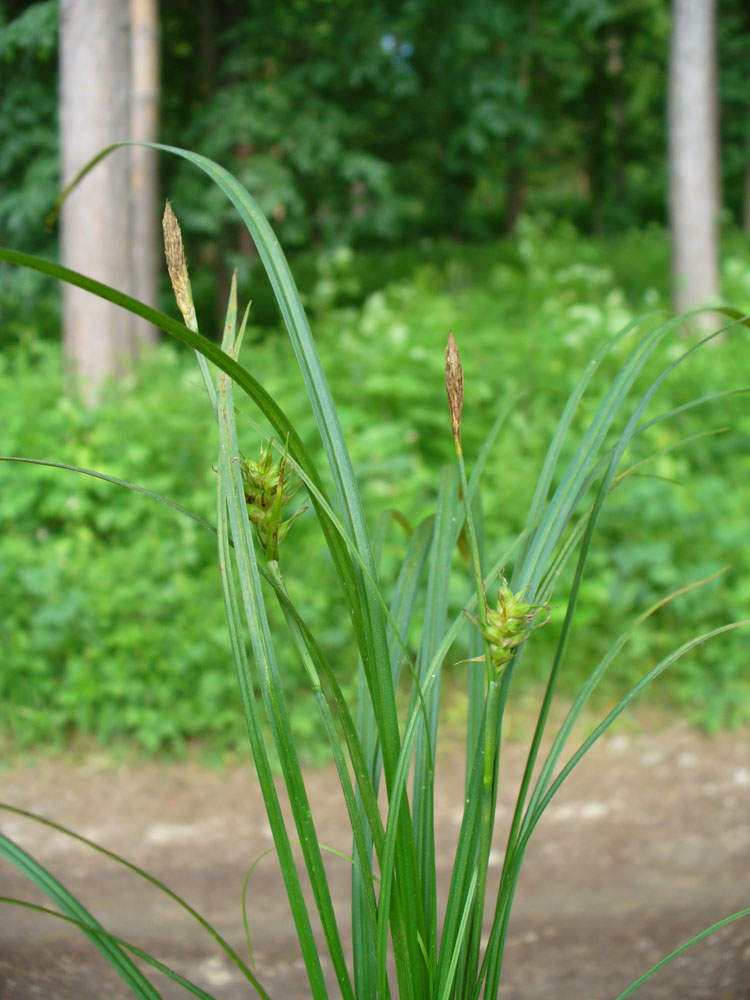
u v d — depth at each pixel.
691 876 2.55
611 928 2.22
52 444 3.98
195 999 1.86
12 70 5.99
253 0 7.21
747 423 4.13
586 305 6.44
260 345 5.51
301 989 1.97
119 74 4.87
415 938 0.89
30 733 3.36
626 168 19.83
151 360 4.85
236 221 7.18
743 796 2.99
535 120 8.82
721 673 3.52
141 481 3.86
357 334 5.21
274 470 0.86
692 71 6.46
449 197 12.67
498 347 5.17
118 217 4.93
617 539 3.82
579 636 3.63
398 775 0.85
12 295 5.95
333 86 7.52
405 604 1.08
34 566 3.55
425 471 3.96
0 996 1.52
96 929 0.94
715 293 6.60
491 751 0.85
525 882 2.59
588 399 4.55
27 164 6.12
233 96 6.90
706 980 1.70
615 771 3.21
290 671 3.42
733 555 3.69
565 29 13.97
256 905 2.51
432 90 8.94
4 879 2.49
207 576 3.65
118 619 3.46
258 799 3.14
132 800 3.13
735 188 15.32
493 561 3.61
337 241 7.35
